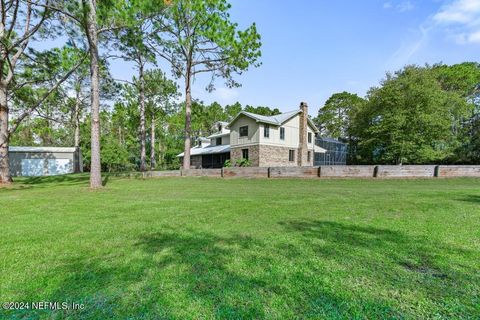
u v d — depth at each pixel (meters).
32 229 4.06
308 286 2.20
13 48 11.22
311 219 4.52
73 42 11.95
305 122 23.33
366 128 23.92
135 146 33.28
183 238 3.54
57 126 33.09
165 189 9.77
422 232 3.63
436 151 19.61
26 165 23.11
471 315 1.78
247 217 4.77
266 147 21.00
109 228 4.10
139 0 10.35
